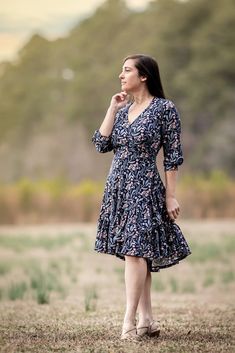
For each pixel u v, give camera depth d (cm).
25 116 6788
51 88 6756
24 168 6600
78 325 830
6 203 3491
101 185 3731
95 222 3550
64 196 3553
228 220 3447
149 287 759
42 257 1934
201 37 5888
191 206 3562
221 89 5788
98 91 6341
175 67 6034
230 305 1055
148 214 732
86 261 1814
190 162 5691
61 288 1261
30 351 691
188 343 729
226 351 697
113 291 1270
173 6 6266
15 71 7006
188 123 5788
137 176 738
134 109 756
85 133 6375
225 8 5972
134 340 729
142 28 6531
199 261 1786
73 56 6838
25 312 957
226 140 5625
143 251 724
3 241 2428
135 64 755
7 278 1496
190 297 1191
